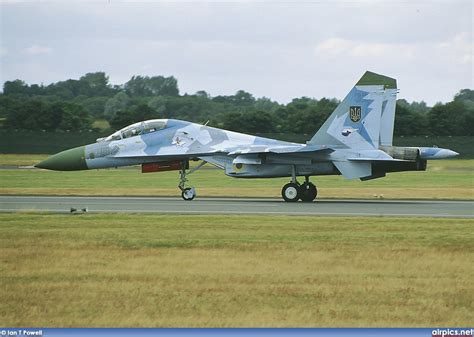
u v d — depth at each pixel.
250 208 117.94
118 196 146.00
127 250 74.19
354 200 137.88
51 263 67.94
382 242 79.69
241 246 76.56
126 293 57.94
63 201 132.25
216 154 136.62
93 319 52.06
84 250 74.12
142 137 140.75
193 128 140.88
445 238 82.88
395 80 134.50
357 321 51.84
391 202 132.75
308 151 127.94
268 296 57.31
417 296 57.53
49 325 50.94
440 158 133.00
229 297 56.97
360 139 132.00
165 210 114.06
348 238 82.50
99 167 142.38
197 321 51.62
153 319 52.00
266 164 133.75
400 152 132.38
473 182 193.00
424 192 158.38
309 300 56.38
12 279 62.19
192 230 88.62
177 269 65.69
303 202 132.12
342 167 131.75
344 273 64.50
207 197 144.50
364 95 132.00
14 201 132.12
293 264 67.69
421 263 68.38
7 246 76.44
